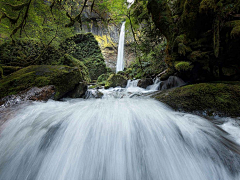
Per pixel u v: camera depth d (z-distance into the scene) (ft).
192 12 11.14
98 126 5.80
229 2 8.59
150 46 21.31
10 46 25.08
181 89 10.33
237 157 4.44
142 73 29.96
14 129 6.28
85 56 51.11
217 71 10.98
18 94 9.85
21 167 4.59
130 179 4.11
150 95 13.42
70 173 4.24
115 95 18.31
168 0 17.16
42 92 10.31
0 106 8.30
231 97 7.84
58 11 19.77
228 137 5.74
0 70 17.62
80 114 7.06
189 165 4.38
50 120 6.70
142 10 18.56
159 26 15.34
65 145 5.14
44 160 4.70
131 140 5.15
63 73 12.85
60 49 33.63
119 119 6.31
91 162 4.48
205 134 5.79
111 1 16.20
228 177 4.01
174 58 13.97
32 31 24.38
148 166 4.35
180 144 5.18
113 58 74.13
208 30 10.73
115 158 4.58
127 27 21.76
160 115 7.10
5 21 18.52
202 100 8.60
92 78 49.24
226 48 9.54
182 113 8.23
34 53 28.25
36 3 18.83
